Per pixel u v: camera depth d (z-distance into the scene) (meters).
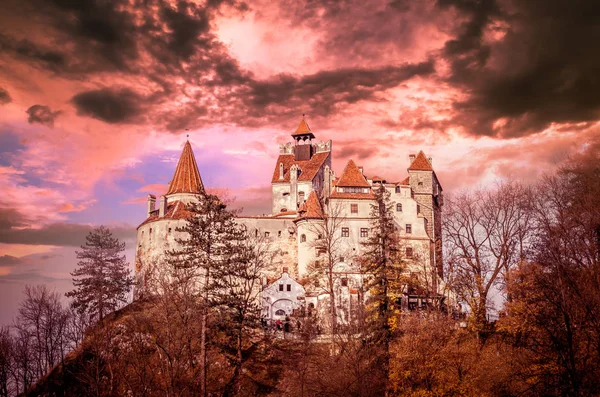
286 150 116.12
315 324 77.25
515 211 70.75
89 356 72.69
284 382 66.69
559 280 43.78
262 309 81.44
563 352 42.25
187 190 104.94
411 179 97.25
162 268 91.50
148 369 67.50
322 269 79.75
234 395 65.56
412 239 88.88
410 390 56.22
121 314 84.12
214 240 70.94
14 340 81.31
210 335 70.69
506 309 60.19
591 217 50.03
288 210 105.75
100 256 87.62
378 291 64.62
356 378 59.06
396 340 62.75
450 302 78.06
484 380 56.06
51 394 67.50
